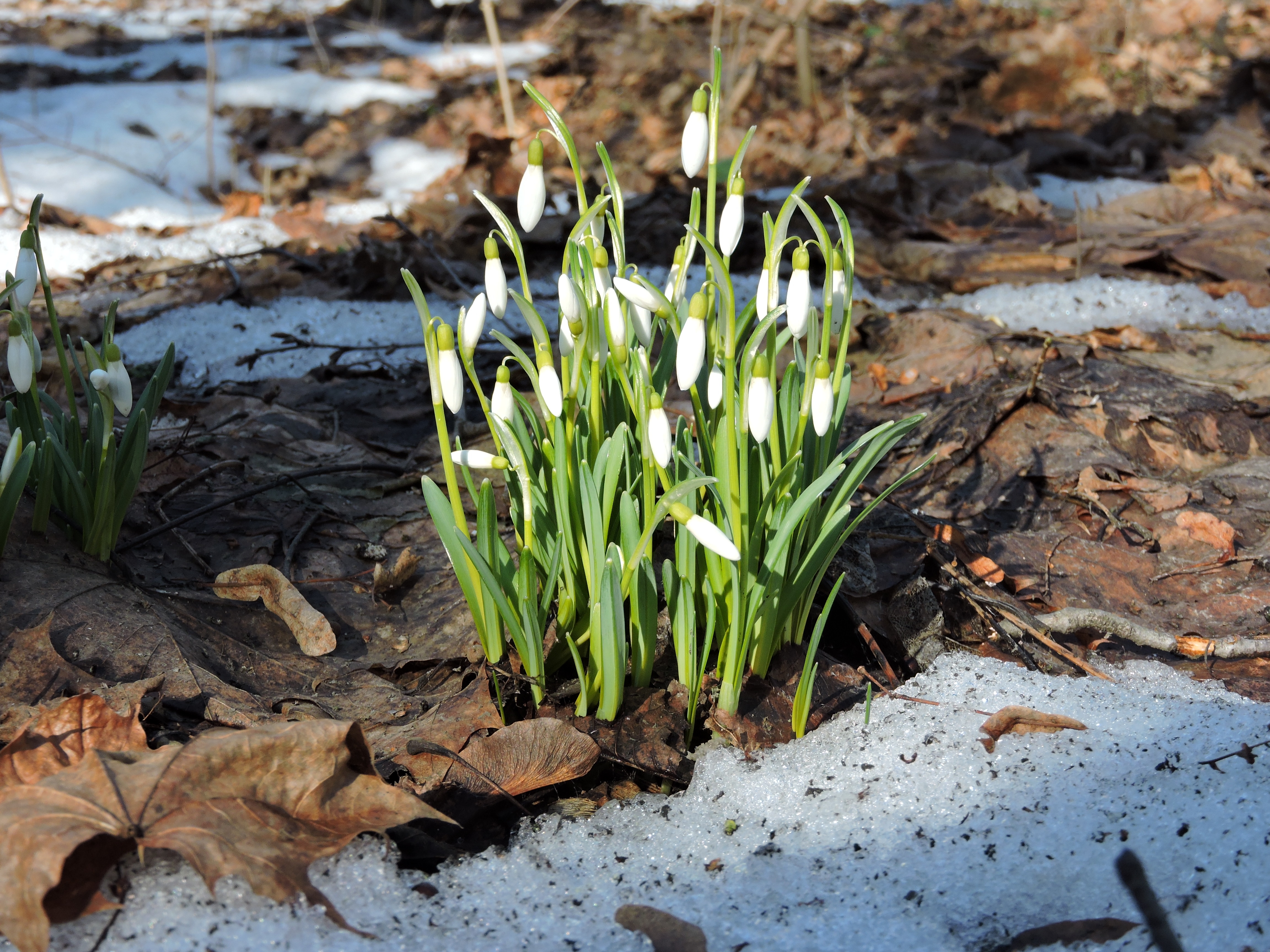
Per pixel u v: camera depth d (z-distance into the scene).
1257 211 1.71
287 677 0.77
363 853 0.69
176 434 0.93
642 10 3.30
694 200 0.72
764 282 0.72
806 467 0.75
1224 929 0.66
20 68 2.60
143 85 2.46
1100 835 0.70
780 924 0.68
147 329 1.27
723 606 0.75
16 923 0.64
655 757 0.73
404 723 0.74
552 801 0.73
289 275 1.45
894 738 0.74
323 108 2.44
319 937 0.67
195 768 0.68
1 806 0.67
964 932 0.67
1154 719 0.75
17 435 0.75
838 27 3.15
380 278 1.44
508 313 1.34
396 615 0.82
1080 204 1.84
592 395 0.73
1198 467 0.96
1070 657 0.79
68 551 0.78
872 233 1.67
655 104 2.49
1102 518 0.90
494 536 0.72
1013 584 0.84
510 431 0.71
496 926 0.68
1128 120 2.29
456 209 1.71
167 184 1.96
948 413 1.01
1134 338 1.24
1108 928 0.67
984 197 1.79
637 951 0.67
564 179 2.00
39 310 1.28
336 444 0.97
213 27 3.24
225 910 0.67
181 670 0.75
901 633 0.81
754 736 0.74
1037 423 0.99
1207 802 0.70
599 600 0.73
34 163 1.94
